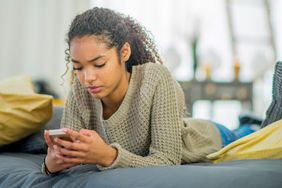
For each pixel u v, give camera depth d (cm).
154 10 423
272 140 121
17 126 159
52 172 109
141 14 417
